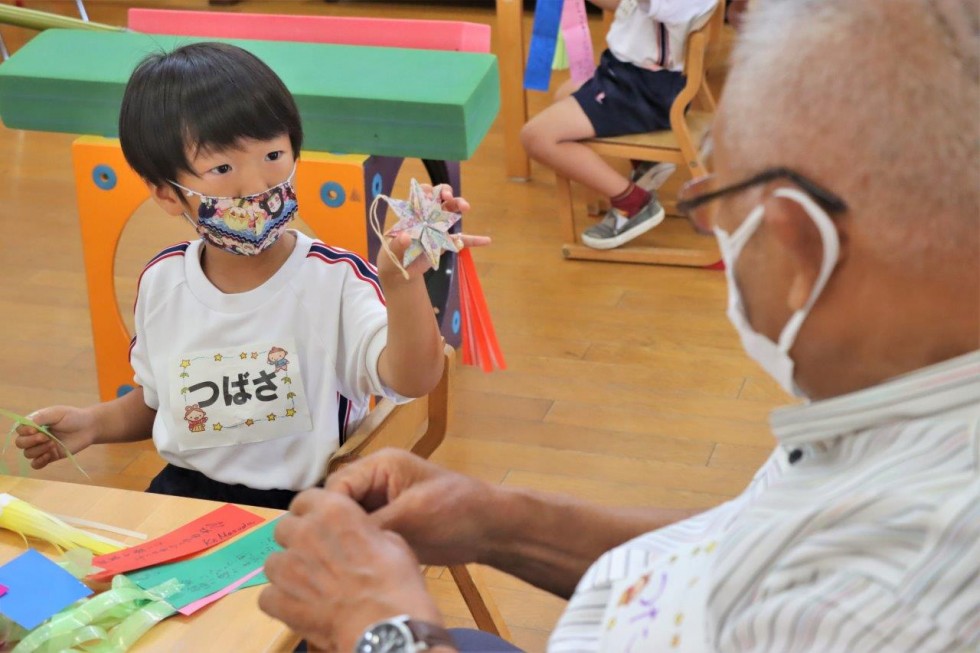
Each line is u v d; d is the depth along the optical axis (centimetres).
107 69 225
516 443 255
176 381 164
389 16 569
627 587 90
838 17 69
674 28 317
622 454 251
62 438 165
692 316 306
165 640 108
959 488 67
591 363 286
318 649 111
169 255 167
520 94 377
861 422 75
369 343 156
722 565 77
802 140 71
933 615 65
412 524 103
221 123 152
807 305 74
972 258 68
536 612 205
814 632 69
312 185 218
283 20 246
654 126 331
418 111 209
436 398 162
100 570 118
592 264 336
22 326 304
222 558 121
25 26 244
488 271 331
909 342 73
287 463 165
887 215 69
